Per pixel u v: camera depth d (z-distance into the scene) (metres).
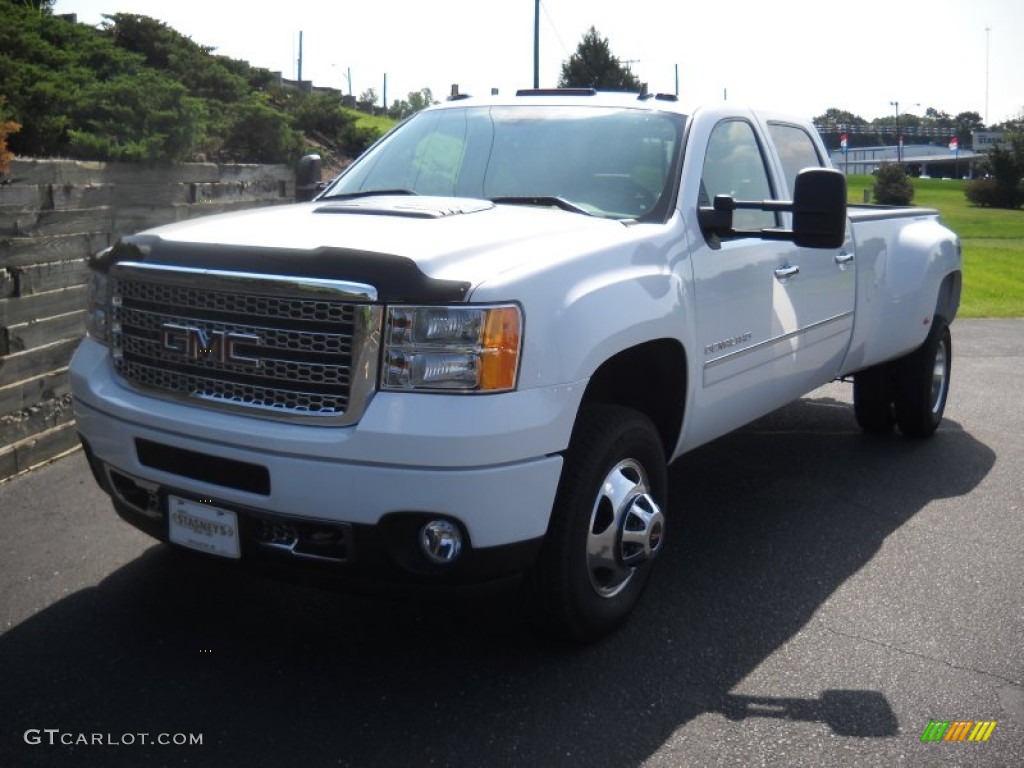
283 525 3.60
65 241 6.34
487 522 3.47
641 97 5.19
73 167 6.42
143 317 3.87
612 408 4.06
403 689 3.75
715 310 4.61
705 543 5.34
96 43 10.79
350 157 15.48
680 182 4.64
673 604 4.58
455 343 3.42
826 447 7.26
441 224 3.99
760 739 3.51
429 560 3.51
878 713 3.71
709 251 4.61
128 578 4.59
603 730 3.53
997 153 75.81
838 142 123.56
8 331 5.87
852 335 6.12
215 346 3.65
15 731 3.38
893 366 7.22
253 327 3.59
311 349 3.50
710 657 4.09
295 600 4.45
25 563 4.71
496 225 4.04
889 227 6.64
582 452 3.86
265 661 3.92
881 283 6.42
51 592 4.42
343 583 3.62
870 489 6.32
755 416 5.36
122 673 3.79
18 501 5.50
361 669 3.89
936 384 7.50
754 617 4.47
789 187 5.71
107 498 5.57
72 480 5.85
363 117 30.94
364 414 3.42
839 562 5.13
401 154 5.21
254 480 3.58
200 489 3.69
